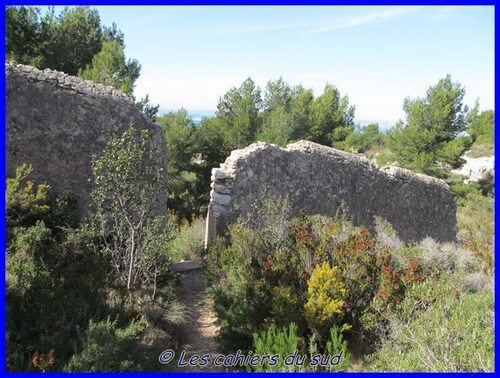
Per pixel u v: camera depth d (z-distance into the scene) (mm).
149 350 5246
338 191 11281
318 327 5402
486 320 5012
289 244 7125
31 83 7012
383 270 5883
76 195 7547
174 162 16875
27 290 5305
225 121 19109
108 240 7496
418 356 4383
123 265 7027
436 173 21062
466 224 17719
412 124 21734
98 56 14250
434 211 14109
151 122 8297
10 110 6812
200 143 17672
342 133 23844
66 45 14883
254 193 9703
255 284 5992
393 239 9766
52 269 6066
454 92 21234
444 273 6652
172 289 7266
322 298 5422
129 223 6438
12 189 6324
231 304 5871
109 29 16469
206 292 7664
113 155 6316
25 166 6613
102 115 7719
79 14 15188
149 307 6039
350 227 8359
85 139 7566
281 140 18484
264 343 5098
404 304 5406
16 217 6660
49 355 4148
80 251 6621
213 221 9484
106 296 5965
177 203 16656
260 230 8156
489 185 24391
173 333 5984
